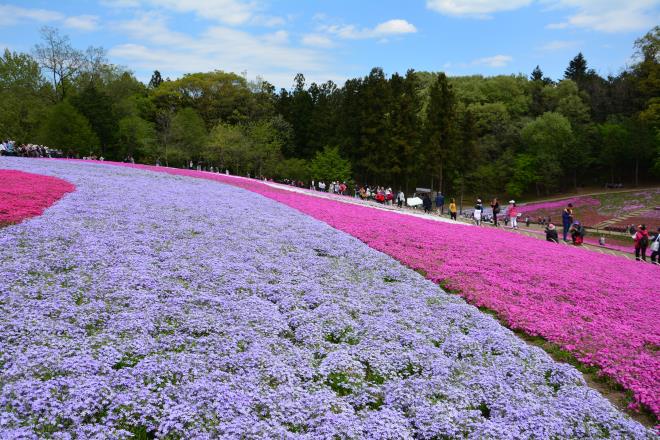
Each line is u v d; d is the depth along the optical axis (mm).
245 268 13836
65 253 12906
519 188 88750
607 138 85312
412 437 6816
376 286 14047
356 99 86250
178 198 24812
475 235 25828
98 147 68625
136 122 74875
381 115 79688
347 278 14492
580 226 32375
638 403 8820
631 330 12523
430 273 16453
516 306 13711
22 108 75000
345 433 6547
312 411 7051
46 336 8188
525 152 93500
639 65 77938
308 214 26578
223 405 6777
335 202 36000
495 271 17578
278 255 15961
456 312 12453
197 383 7234
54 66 81500
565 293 15578
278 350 9055
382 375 8703
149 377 7402
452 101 71625
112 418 6309
